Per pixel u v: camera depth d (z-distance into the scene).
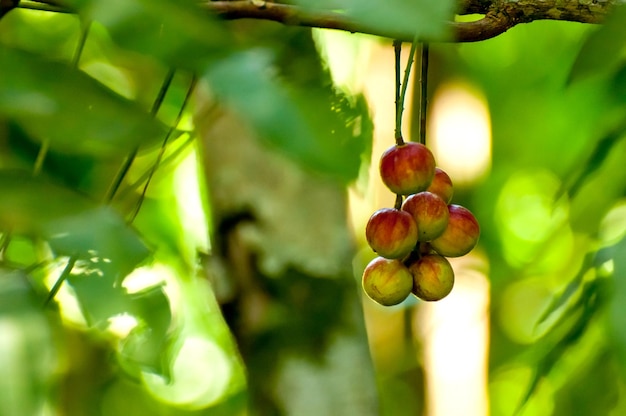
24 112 1.15
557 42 2.26
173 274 1.88
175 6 1.19
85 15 1.17
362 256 2.28
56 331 1.26
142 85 1.58
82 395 1.73
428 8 1.08
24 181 1.18
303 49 1.49
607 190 1.61
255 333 1.72
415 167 1.41
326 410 1.70
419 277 1.43
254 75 1.20
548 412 1.63
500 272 2.36
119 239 1.19
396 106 1.41
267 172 1.73
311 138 1.20
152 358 1.26
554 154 1.72
